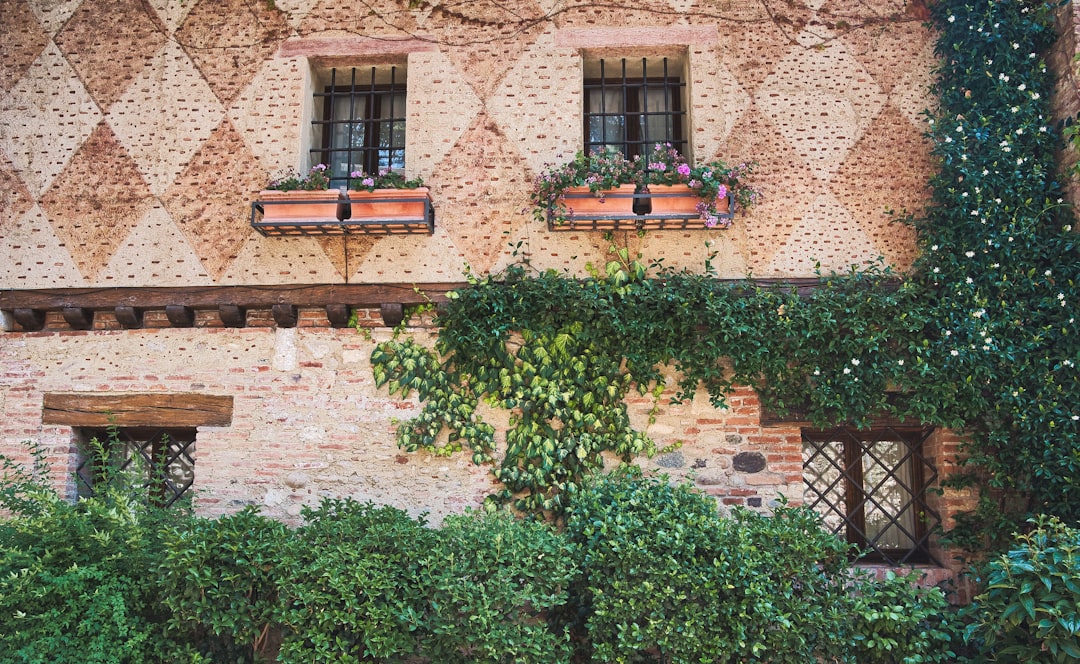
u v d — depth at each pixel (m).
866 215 6.27
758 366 5.93
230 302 6.31
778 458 6.04
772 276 6.21
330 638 4.72
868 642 4.92
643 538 5.02
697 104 6.42
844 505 6.16
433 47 6.57
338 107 6.82
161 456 5.98
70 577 4.52
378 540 4.92
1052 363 5.70
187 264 6.38
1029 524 5.70
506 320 6.08
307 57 6.61
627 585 4.93
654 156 6.18
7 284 6.41
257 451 6.21
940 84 6.32
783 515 5.43
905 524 6.14
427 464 6.12
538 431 6.05
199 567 4.65
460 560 4.87
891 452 6.22
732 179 6.05
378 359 6.24
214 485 6.18
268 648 5.31
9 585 4.43
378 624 4.69
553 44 6.54
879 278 6.02
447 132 6.45
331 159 6.72
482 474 6.08
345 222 6.06
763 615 4.78
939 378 5.76
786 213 6.29
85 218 6.47
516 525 5.20
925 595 5.07
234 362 6.33
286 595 4.70
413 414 6.18
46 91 6.62
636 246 6.26
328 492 6.12
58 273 6.42
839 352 5.93
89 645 4.52
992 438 5.67
